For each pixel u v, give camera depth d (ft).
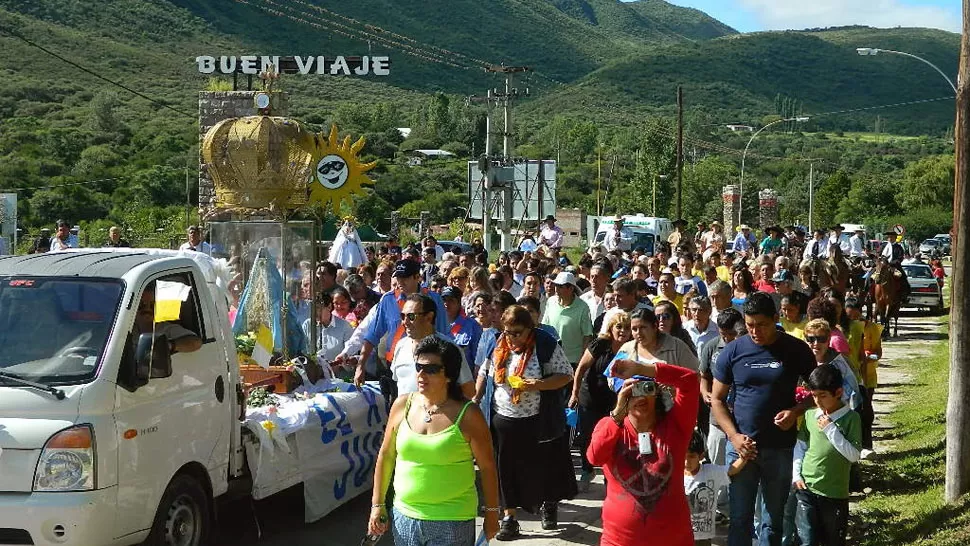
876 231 293.43
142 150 268.00
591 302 41.57
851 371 27.32
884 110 648.38
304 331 37.52
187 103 355.15
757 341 24.25
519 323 28.76
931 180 341.21
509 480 29.45
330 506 30.96
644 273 45.98
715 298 35.12
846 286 66.90
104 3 458.09
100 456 21.85
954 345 29.81
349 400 32.45
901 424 45.16
